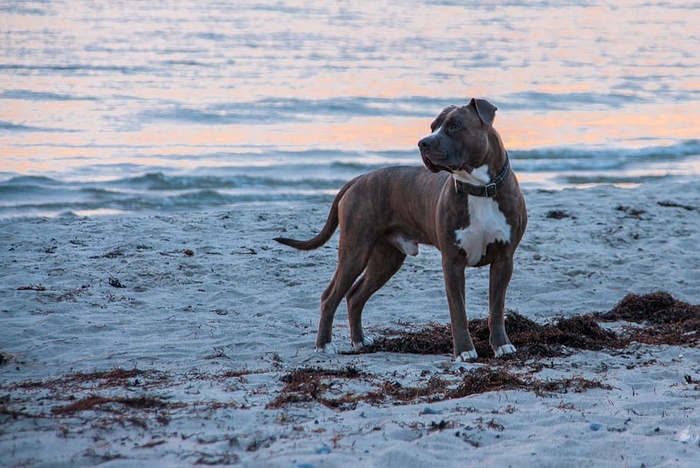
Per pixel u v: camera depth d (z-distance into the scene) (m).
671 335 10.47
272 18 56.75
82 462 6.02
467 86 37.09
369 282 10.30
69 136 26.66
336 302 10.05
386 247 10.19
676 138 28.48
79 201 19.81
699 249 15.71
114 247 15.20
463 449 6.48
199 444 6.40
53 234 16.05
